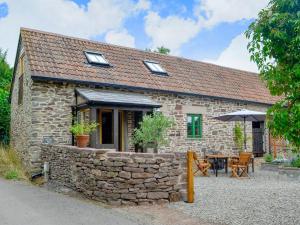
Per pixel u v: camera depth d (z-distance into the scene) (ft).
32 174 38.81
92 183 26.09
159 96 49.47
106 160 24.70
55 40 48.42
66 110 41.83
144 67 53.31
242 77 70.18
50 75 40.06
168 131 49.78
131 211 22.17
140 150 46.55
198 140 53.67
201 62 66.39
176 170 25.68
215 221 19.71
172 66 58.54
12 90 58.95
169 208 23.15
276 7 13.66
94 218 20.06
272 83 14.42
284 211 22.02
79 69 44.32
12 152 48.80
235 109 59.52
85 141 37.99
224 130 57.98
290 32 13.16
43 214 20.98
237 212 21.85
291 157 46.65
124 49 55.83
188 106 52.70
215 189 30.96
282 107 14.17
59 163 33.22
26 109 43.68
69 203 24.44
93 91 43.27
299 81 13.23
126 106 42.01
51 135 40.50
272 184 34.09
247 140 61.98
